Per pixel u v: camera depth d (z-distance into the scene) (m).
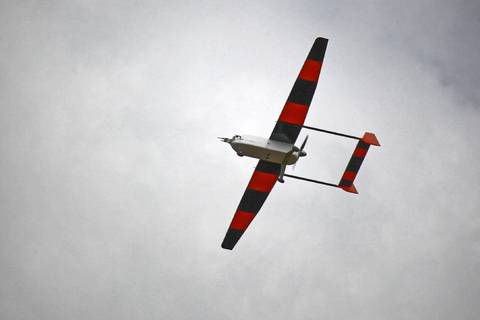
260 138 62.44
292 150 61.66
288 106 61.75
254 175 64.69
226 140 63.69
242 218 66.56
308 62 61.50
